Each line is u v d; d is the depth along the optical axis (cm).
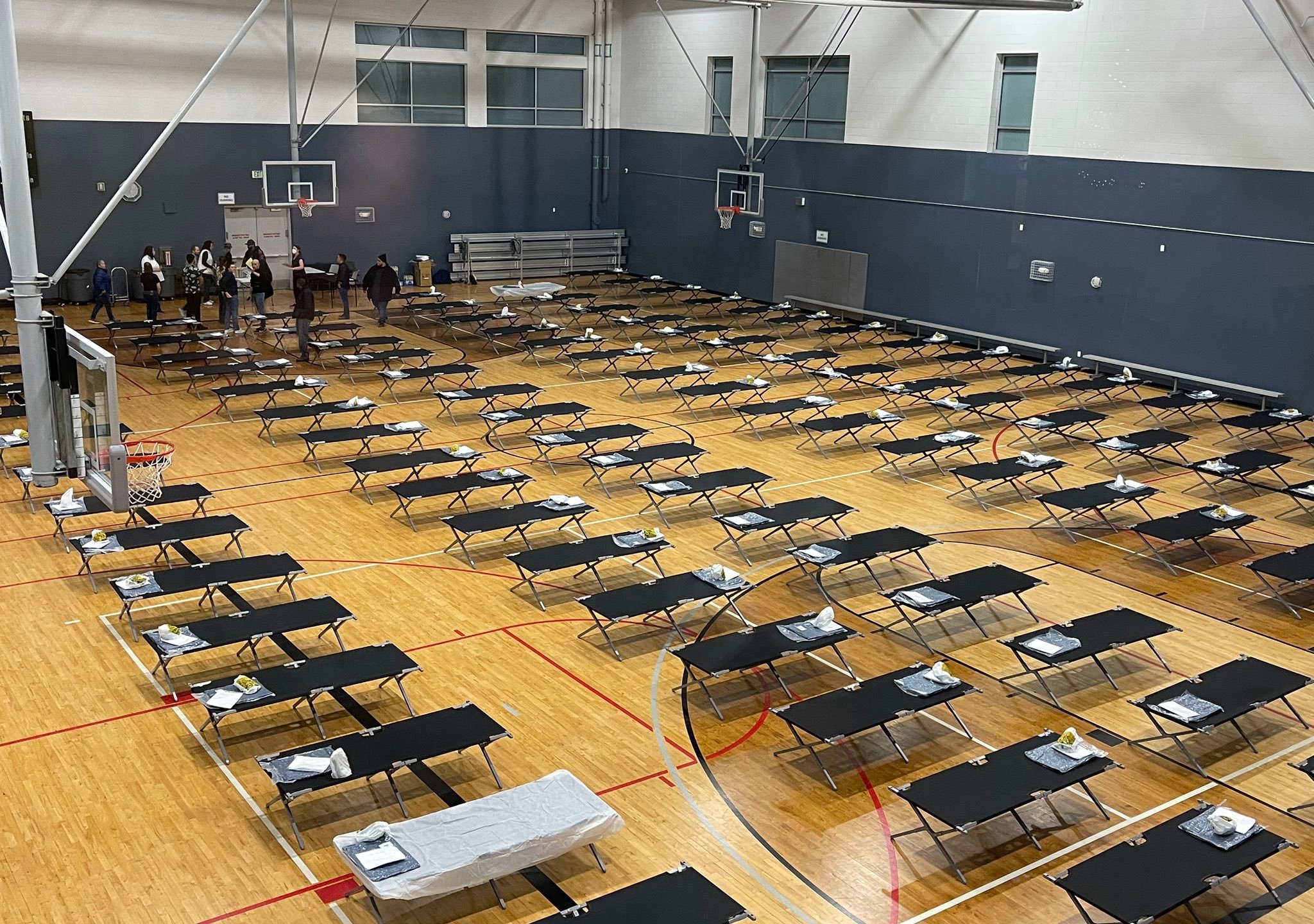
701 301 2805
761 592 1239
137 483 1433
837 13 2648
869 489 1579
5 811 809
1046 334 2358
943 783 788
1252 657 1065
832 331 2625
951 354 2255
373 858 693
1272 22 1909
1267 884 744
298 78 2803
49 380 981
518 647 1091
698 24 3000
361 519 1407
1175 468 1700
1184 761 927
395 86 2958
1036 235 2338
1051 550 1380
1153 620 1066
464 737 837
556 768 888
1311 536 1431
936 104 2478
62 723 927
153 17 2598
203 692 884
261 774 866
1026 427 1867
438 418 1861
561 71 3228
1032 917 729
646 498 1514
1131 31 2119
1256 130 1962
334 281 2712
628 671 1053
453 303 2559
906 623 1177
